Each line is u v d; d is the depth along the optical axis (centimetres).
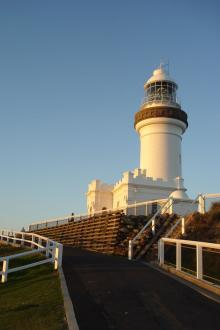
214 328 785
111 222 2469
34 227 4103
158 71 4094
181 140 3953
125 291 1120
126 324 808
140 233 2088
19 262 1906
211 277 1201
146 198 3319
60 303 986
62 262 1734
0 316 924
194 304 980
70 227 3167
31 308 963
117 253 2220
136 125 3916
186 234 1897
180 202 2375
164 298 1040
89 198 4031
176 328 784
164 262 1642
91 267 1586
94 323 812
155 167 3700
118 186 3559
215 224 1856
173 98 3956
